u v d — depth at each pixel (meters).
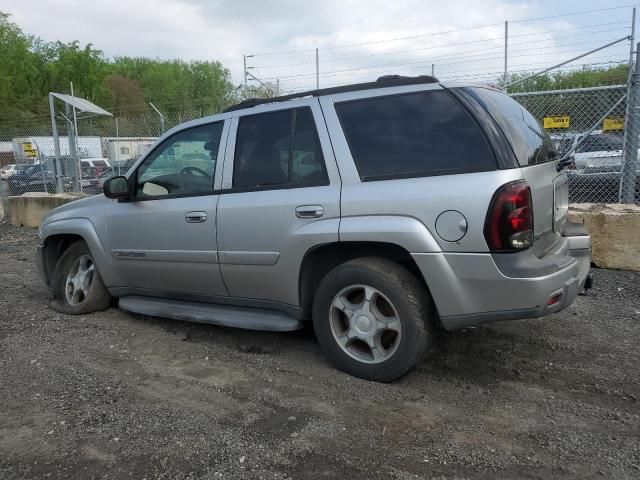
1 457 3.00
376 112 3.78
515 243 3.28
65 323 5.20
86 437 3.16
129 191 4.95
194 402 3.56
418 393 3.61
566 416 3.31
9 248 9.96
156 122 15.91
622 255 6.47
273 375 3.95
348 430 3.17
